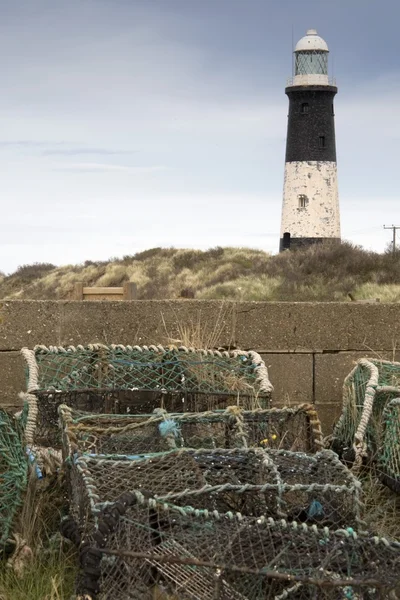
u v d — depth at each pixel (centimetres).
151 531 429
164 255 4288
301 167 4922
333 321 808
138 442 568
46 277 4581
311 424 580
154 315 801
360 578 391
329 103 4950
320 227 4888
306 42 4938
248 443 579
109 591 412
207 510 438
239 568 385
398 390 652
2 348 779
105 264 4456
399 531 562
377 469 632
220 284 3419
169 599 409
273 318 803
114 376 705
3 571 495
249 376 710
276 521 448
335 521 486
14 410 779
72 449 507
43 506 548
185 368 714
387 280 3222
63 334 789
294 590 408
